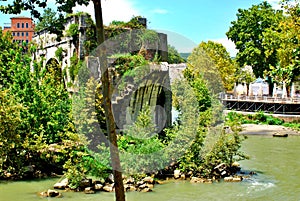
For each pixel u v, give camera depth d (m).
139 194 17.78
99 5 7.24
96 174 18.70
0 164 20.19
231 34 61.25
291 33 24.55
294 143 35.12
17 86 22.58
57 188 18.47
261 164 25.00
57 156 20.83
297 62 12.48
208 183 19.73
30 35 98.25
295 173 22.52
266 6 59.50
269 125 49.06
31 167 21.03
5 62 25.78
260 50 56.75
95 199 16.86
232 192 18.36
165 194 17.84
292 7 23.83
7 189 18.48
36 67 24.94
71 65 33.97
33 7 7.39
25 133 21.53
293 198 17.64
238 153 23.06
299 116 51.69
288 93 61.66
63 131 22.03
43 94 23.12
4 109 19.56
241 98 58.78
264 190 18.81
